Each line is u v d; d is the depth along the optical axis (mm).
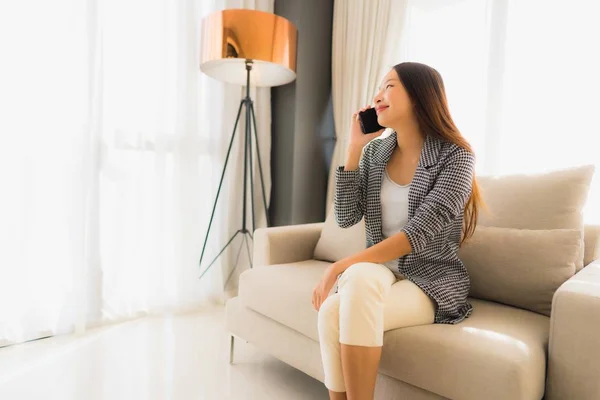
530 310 1221
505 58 2008
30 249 1770
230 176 2471
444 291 1098
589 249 1311
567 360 896
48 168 1803
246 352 1742
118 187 2031
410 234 1033
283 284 1383
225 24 1977
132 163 2076
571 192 1305
